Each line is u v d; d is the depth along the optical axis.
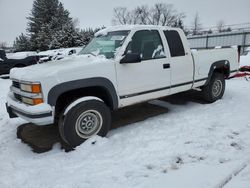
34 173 3.21
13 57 14.97
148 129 4.47
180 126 4.52
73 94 4.10
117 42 4.46
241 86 7.84
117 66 4.17
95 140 3.91
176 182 2.79
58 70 3.67
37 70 3.87
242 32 27.59
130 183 2.84
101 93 4.30
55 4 46.97
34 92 3.58
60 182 2.95
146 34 4.64
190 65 5.31
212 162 3.20
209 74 5.82
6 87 10.28
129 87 4.35
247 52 15.91
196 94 6.21
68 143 3.83
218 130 4.23
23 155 3.79
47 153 3.82
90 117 3.96
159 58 4.74
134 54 4.04
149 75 4.58
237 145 3.65
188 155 3.42
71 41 32.56
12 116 4.37
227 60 6.29
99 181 2.92
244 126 4.35
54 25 42.16
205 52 5.71
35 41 41.94
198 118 4.91
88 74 3.87
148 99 4.72
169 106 5.96
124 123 4.93
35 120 3.57
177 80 5.09
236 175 2.87
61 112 3.93
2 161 3.60
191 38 30.14
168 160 3.31
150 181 2.85
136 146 3.79
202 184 2.71
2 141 4.36
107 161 3.40
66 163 3.43
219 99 6.30
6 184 2.99
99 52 4.60
